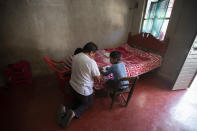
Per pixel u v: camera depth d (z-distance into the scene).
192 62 1.95
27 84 2.33
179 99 1.95
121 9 2.94
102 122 1.49
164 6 2.29
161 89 2.22
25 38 2.30
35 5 2.15
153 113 1.65
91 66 1.25
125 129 1.40
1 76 2.26
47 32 2.43
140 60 2.29
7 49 2.24
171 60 2.27
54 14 2.35
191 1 1.78
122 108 1.74
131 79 1.45
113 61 1.56
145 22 2.84
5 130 1.36
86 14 2.63
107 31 3.04
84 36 2.83
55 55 2.70
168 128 1.43
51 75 2.71
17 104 1.79
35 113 1.62
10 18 2.07
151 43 2.60
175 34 2.12
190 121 1.54
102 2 2.66
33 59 2.52
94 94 1.94
